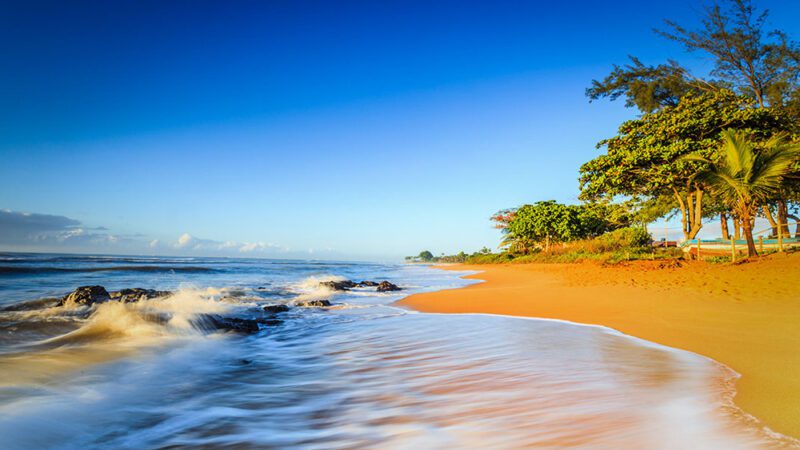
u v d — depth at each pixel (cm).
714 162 1739
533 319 834
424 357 545
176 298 1227
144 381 473
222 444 305
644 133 2361
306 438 309
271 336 779
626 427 274
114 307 901
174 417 362
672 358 471
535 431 278
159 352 612
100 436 325
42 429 333
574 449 244
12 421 343
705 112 2062
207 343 696
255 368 538
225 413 370
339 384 446
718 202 2511
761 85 2850
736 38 2692
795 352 470
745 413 287
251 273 3325
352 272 4416
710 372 403
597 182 2280
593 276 1728
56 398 404
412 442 280
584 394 353
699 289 1097
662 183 2070
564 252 4212
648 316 762
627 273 1650
